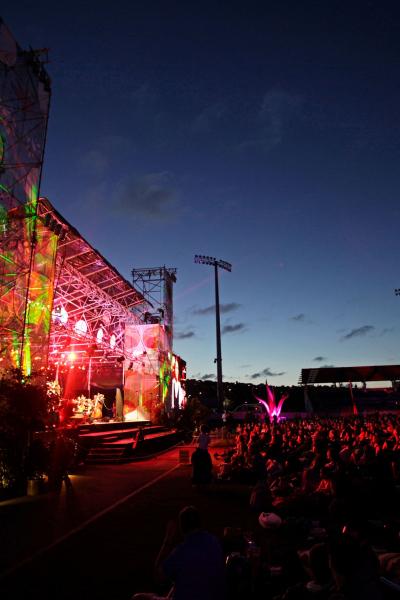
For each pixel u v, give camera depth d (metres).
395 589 4.18
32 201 15.01
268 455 13.08
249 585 4.66
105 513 9.60
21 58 14.89
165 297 37.22
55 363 32.59
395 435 14.93
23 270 14.76
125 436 23.41
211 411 42.34
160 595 5.19
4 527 8.41
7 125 14.29
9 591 5.41
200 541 3.51
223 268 48.94
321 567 3.91
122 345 34.56
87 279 26.84
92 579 5.79
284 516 8.77
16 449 11.92
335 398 52.53
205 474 12.25
